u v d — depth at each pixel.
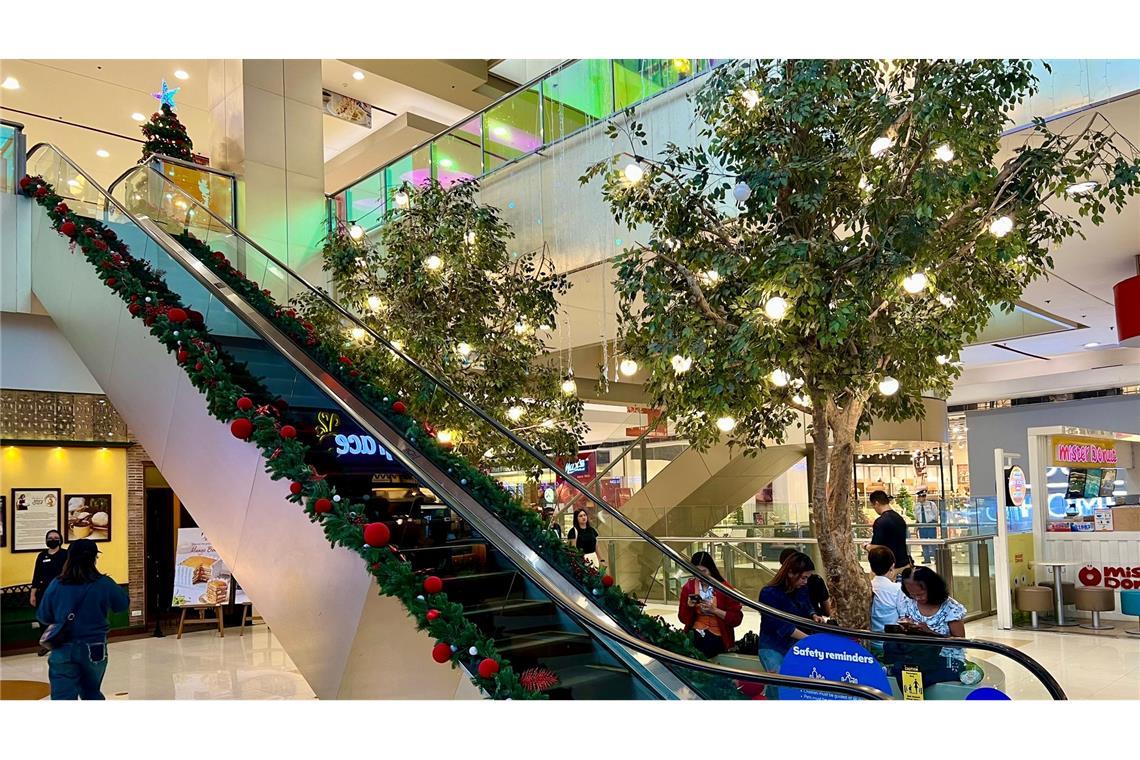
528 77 16.31
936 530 11.17
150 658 9.46
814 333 5.38
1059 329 13.39
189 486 6.45
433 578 4.68
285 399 6.95
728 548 11.49
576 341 13.56
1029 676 6.10
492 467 8.66
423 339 8.48
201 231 10.12
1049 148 5.25
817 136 5.52
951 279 5.61
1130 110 5.78
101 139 17.30
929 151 4.98
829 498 5.87
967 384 20.39
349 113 16.56
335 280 9.56
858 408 5.82
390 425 7.38
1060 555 10.83
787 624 5.63
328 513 4.99
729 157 5.90
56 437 10.67
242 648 10.12
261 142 12.42
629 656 5.12
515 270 9.27
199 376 6.02
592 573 6.16
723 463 13.67
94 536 10.97
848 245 5.44
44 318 9.20
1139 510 10.50
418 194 9.30
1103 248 8.80
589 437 18.77
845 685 3.86
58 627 6.39
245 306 8.27
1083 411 20.17
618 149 9.05
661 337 5.62
